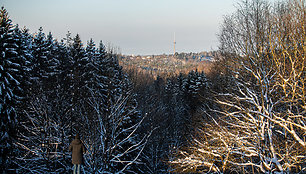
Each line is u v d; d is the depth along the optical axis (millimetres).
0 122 13492
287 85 9641
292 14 9086
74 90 15609
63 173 14492
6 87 13562
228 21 11867
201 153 11570
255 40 10266
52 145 14656
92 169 11469
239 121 11070
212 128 12289
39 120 14344
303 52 8320
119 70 23156
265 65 10492
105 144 12031
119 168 17453
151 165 23656
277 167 8641
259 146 9320
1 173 13203
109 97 12758
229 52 12180
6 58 14141
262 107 9273
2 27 14641
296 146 9414
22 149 15781
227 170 11922
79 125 12852
